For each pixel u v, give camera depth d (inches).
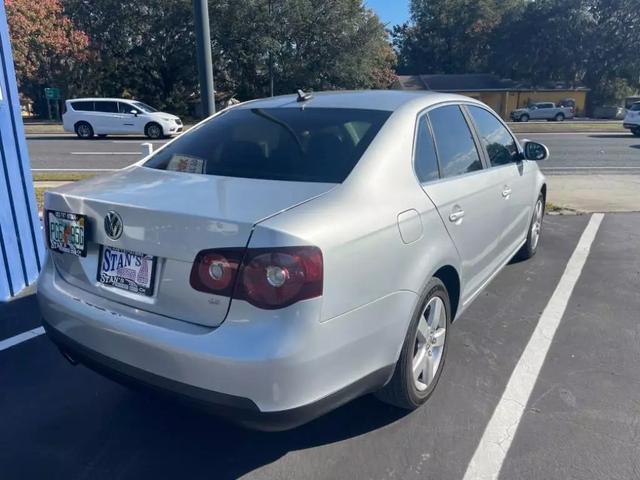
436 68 2886.3
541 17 2218.3
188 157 119.9
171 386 86.6
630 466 100.3
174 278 86.9
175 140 135.1
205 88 241.0
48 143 800.3
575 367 136.7
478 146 149.5
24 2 1419.8
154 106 1695.4
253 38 1521.9
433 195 113.7
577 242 250.5
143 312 91.1
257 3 1501.0
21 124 190.9
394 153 109.7
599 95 2268.7
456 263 123.2
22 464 101.9
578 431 110.6
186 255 85.0
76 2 1576.0
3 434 110.6
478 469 99.7
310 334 81.7
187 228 84.6
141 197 95.2
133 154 658.2
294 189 97.0
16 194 186.1
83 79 1631.4
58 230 104.7
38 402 122.0
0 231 175.8
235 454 104.6
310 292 81.0
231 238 81.4
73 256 103.3
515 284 195.2
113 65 1632.6
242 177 106.3
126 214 91.2
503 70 2351.1
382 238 94.4
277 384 80.4
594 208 328.2
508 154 175.2
